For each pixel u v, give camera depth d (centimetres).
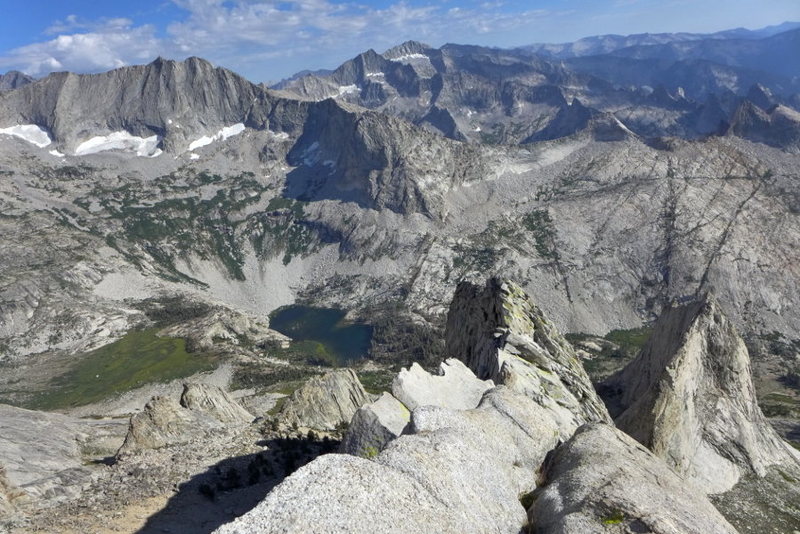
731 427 6419
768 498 5709
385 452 2380
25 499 4369
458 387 3972
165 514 4184
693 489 2662
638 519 2169
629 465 2630
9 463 5356
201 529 3991
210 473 5066
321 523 1808
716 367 6825
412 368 3881
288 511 1823
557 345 5975
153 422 6322
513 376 4403
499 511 2400
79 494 4650
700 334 6925
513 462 2872
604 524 2166
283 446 5947
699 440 6206
